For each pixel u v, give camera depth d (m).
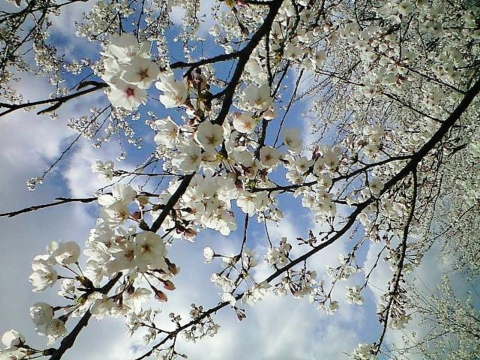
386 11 5.39
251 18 6.94
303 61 4.89
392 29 5.80
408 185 5.52
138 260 1.94
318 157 3.92
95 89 2.19
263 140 3.04
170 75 2.45
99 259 2.05
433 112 6.67
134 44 2.23
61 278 2.10
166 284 2.11
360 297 5.20
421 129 7.23
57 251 2.09
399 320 5.02
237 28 6.88
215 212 2.66
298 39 4.77
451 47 6.26
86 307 2.10
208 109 2.56
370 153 4.98
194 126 2.60
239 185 2.74
